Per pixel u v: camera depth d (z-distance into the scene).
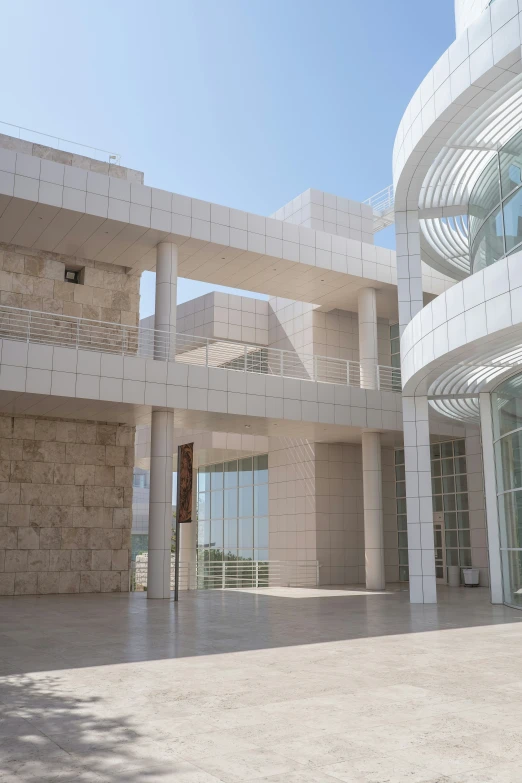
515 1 14.64
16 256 26.61
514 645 12.23
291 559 33.59
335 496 33.22
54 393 21.75
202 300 36.34
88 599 23.34
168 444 23.98
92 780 5.27
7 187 22.23
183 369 24.11
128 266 28.34
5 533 25.50
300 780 5.24
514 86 15.84
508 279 14.89
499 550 20.89
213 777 5.32
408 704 7.70
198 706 7.66
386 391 28.80
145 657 11.09
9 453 25.97
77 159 27.55
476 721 6.95
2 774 5.42
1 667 10.21
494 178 18.94
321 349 33.84
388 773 5.38
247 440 35.75
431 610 18.88
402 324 20.88
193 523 41.41
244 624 15.69
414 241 21.06
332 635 13.72
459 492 33.44
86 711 7.45
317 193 34.25
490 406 21.45
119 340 28.05
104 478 27.64
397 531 35.34
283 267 27.84
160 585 23.42
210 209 25.62
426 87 17.41
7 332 25.83
